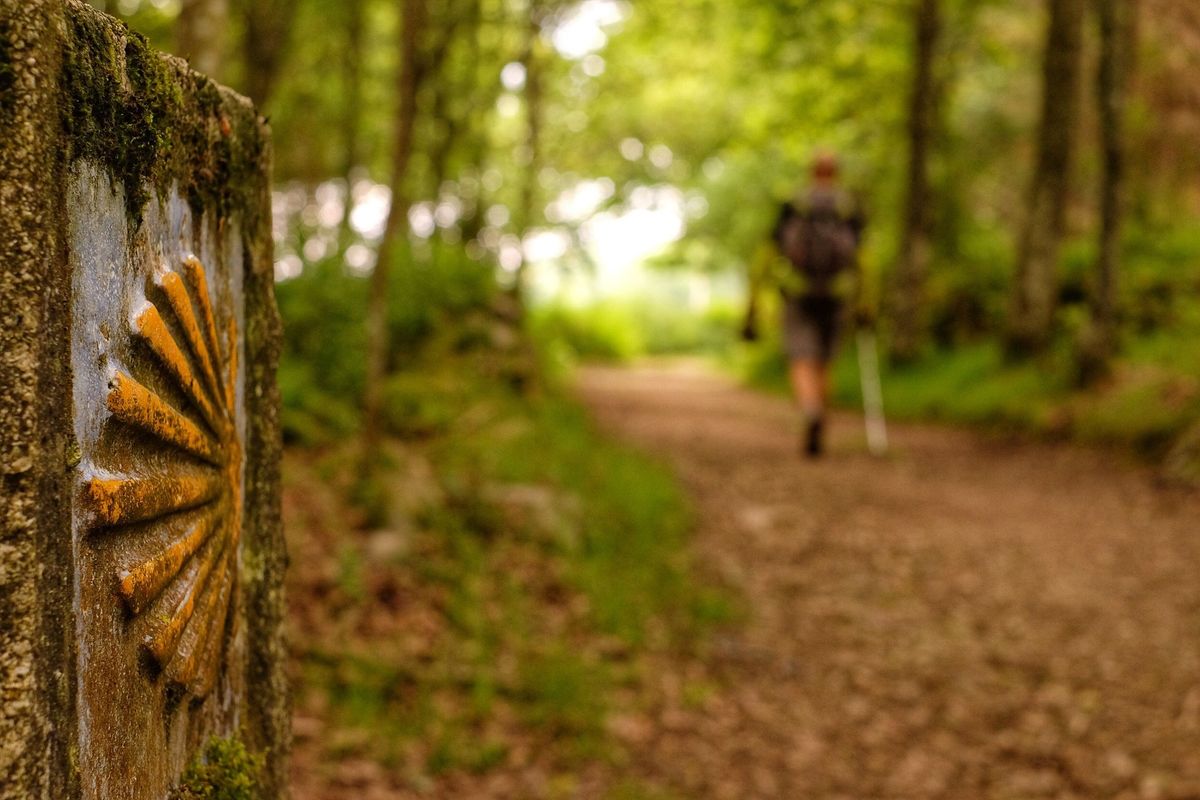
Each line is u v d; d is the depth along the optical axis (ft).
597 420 33.40
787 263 26.58
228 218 5.10
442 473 18.48
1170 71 41.01
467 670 12.53
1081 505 22.90
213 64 16.94
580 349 95.66
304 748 10.59
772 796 10.80
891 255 59.77
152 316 3.63
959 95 56.65
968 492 24.45
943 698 13.10
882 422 40.29
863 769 11.41
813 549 19.34
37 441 2.83
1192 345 32.65
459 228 40.52
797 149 58.54
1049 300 40.22
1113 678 13.28
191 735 4.43
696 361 116.67
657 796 10.64
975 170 57.41
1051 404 33.76
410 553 14.89
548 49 35.50
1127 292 37.83
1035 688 13.24
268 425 5.90
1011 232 60.64
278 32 27.86
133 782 3.58
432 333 28.02
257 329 5.74
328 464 17.40
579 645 14.01
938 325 53.21
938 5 47.47
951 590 17.11
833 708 12.89
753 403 51.11
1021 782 10.98
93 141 3.21
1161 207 46.19
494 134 47.06
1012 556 18.85
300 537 14.57
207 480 4.39
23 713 2.79
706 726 12.32
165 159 3.96
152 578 3.53
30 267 2.82
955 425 38.50
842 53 51.31
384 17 38.34
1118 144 31.81
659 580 16.93
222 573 4.75
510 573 15.52
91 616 3.16
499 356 28.76
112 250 3.37
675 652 14.34
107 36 3.32
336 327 21.86
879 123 55.83
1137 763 11.07
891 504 22.76
